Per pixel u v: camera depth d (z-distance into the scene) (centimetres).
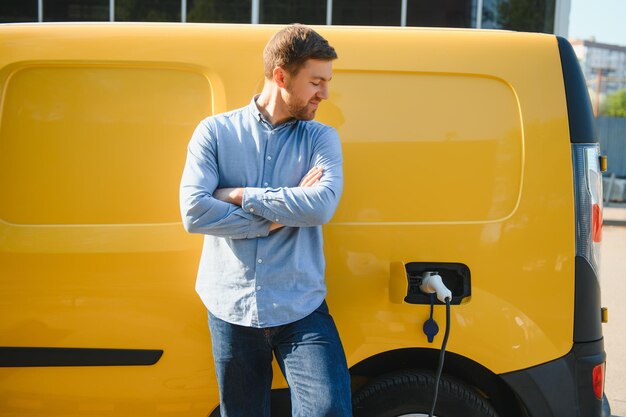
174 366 232
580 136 232
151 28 236
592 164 233
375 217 231
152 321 231
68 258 229
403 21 963
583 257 231
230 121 210
